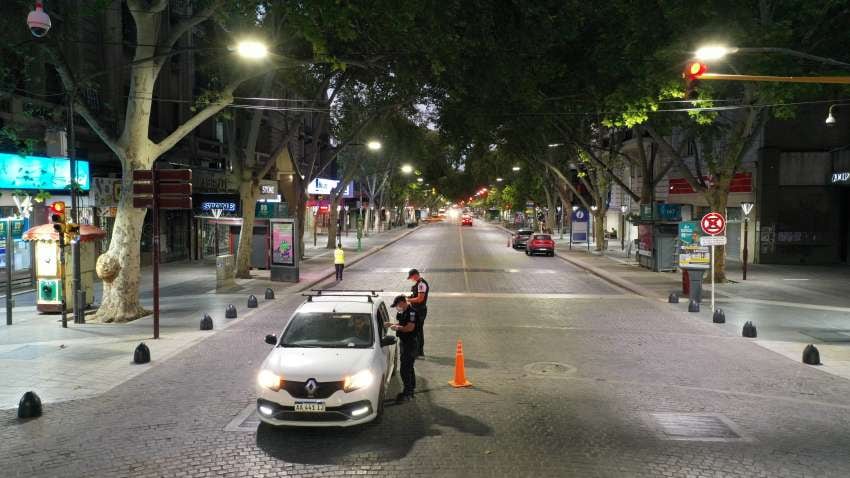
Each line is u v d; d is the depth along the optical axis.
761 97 18.31
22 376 10.55
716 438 7.73
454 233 70.75
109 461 7.00
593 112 25.53
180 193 13.44
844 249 30.11
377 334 8.85
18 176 20.22
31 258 22.31
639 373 10.88
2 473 6.68
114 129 25.38
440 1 16.16
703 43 16.78
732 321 15.91
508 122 28.88
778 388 9.96
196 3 20.81
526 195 67.44
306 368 7.77
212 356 12.02
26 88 20.78
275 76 25.22
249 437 7.71
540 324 15.55
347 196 62.06
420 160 55.81
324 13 14.23
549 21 19.12
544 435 7.81
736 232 33.22
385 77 24.94
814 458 7.11
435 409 8.86
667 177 42.09
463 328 15.03
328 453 7.21
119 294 15.89
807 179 30.00
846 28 17.98
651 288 22.25
